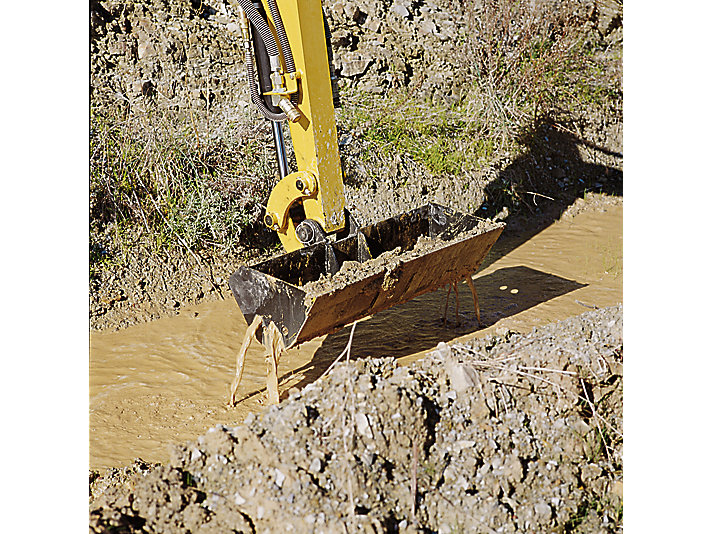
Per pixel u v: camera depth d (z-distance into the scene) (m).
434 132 8.99
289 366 5.73
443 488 3.88
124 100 7.63
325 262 5.50
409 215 5.95
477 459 3.99
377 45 9.55
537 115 9.79
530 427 4.29
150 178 7.20
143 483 3.73
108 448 4.67
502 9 10.02
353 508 3.57
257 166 7.61
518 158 9.28
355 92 8.92
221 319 6.59
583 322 5.12
